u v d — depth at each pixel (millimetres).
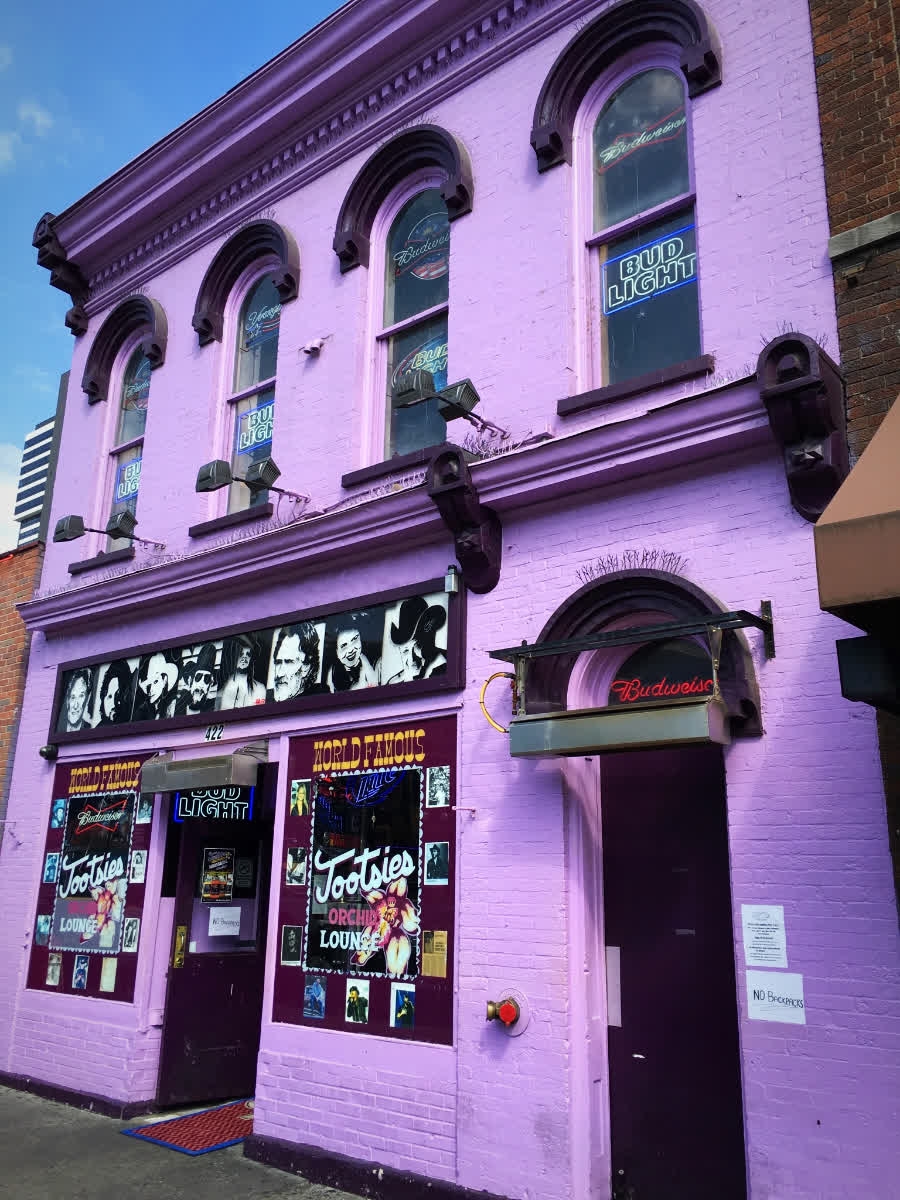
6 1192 6098
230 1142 7285
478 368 7207
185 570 8648
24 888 9781
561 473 6172
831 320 5457
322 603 7785
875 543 3691
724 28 6355
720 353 5891
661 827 5934
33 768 10180
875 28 5617
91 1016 8617
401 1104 6219
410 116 8328
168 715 8805
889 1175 4375
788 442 5199
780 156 5898
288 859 7445
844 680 4137
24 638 10898
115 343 11234
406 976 6461
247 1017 8758
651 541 5898
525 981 5812
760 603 5320
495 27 7770
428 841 6574
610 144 7078
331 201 8883
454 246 7633
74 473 11148
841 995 4672
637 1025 5730
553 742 5496
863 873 4727
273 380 9195
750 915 5008
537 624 6328
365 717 7152
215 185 10031
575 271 6895
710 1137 5340
